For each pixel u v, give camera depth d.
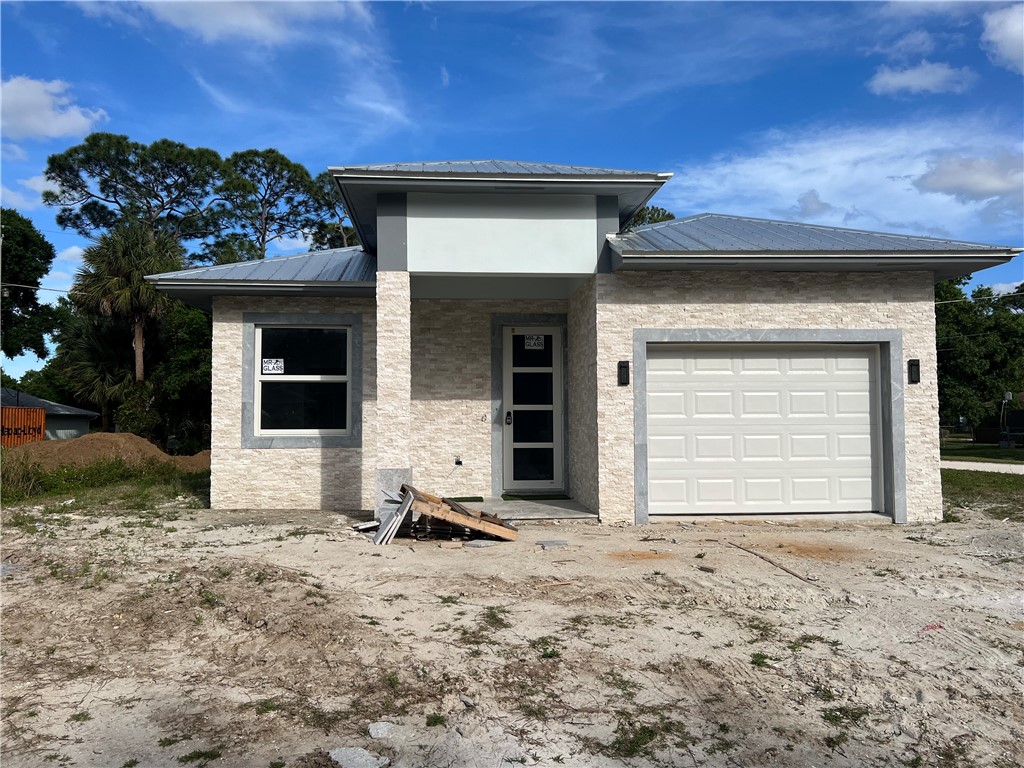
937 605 6.05
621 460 10.08
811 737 3.83
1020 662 4.82
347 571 7.09
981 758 3.63
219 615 5.56
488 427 12.39
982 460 23.42
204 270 11.82
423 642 5.11
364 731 3.89
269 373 11.74
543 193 10.07
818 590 6.46
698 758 3.62
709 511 10.42
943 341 26.69
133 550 8.10
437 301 12.41
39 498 13.27
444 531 9.17
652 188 9.99
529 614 5.73
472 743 3.75
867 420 10.59
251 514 11.02
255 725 3.95
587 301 10.80
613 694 4.31
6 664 4.82
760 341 10.28
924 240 10.75
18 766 3.53
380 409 9.83
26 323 35.16
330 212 43.91
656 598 6.19
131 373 26.25
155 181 40.34
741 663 4.76
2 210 34.56
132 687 4.45
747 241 10.51
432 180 9.62
